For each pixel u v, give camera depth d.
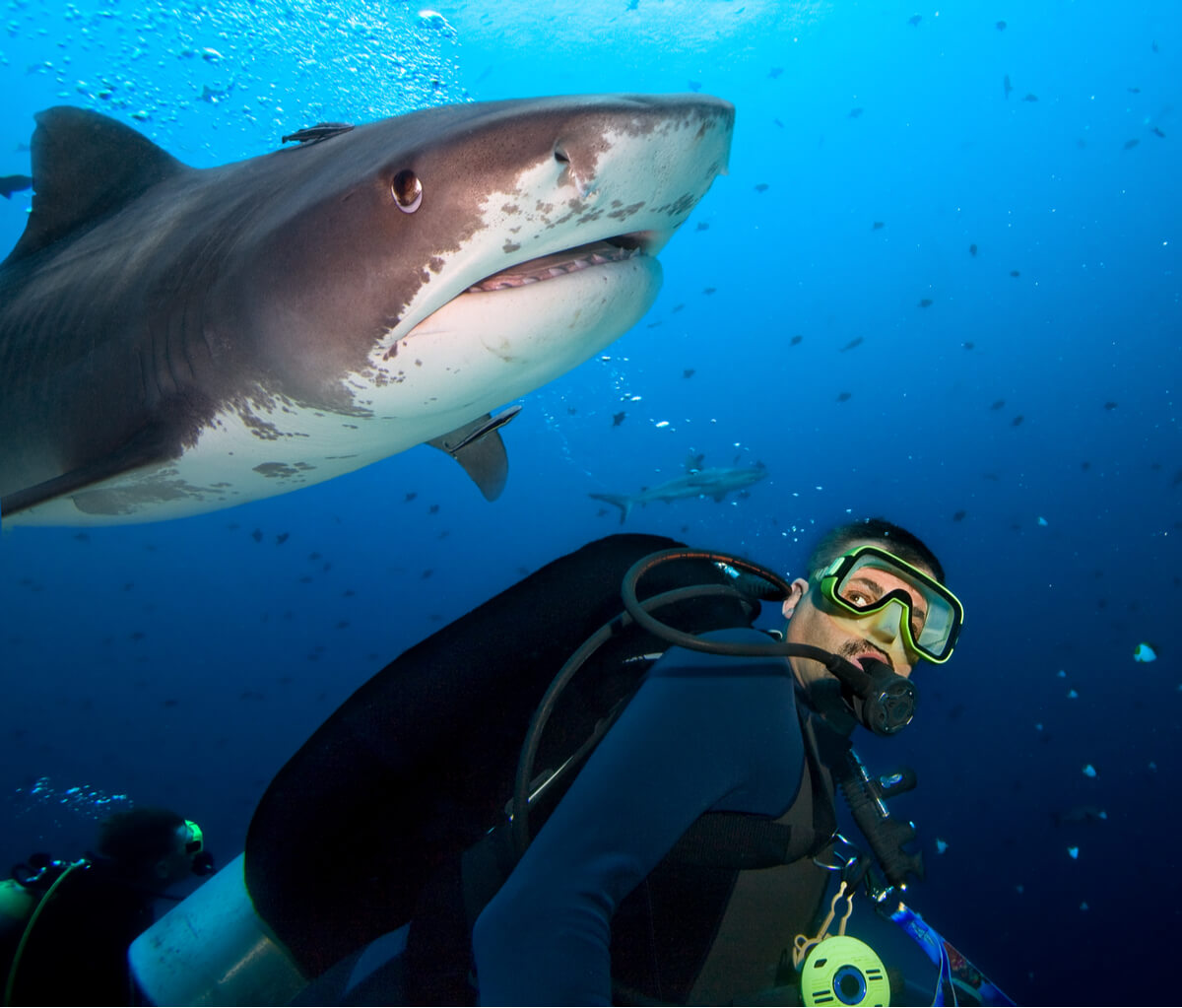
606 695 1.41
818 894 1.38
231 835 14.61
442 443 3.02
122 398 2.46
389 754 1.41
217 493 2.71
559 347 2.01
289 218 1.98
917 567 1.68
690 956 1.29
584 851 1.00
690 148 1.71
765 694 1.20
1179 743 12.21
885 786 1.51
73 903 2.13
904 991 1.67
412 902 1.39
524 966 0.91
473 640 1.50
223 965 1.56
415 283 1.82
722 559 1.60
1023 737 12.95
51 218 2.99
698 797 1.08
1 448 2.79
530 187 1.67
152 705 22.03
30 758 17.41
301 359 2.06
